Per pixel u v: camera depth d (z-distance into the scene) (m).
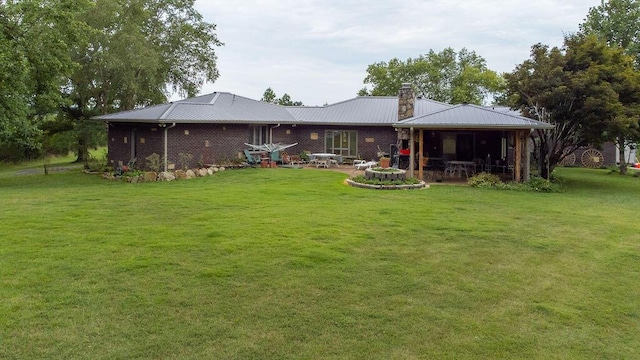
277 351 4.32
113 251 7.21
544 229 9.49
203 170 19.52
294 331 4.70
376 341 4.54
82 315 4.93
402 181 15.92
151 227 8.91
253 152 23.00
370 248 7.65
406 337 4.64
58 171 26.39
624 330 4.93
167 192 14.20
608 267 7.04
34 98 21.61
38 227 8.85
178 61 33.25
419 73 45.12
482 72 46.06
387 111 26.14
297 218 9.91
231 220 9.63
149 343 4.39
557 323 5.05
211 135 21.69
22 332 4.54
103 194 13.71
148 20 30.98
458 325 4.92
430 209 11.42
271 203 11.98
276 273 6.30
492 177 17.08
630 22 26.89
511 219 10.45
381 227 9.20
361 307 5.29
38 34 18.25
